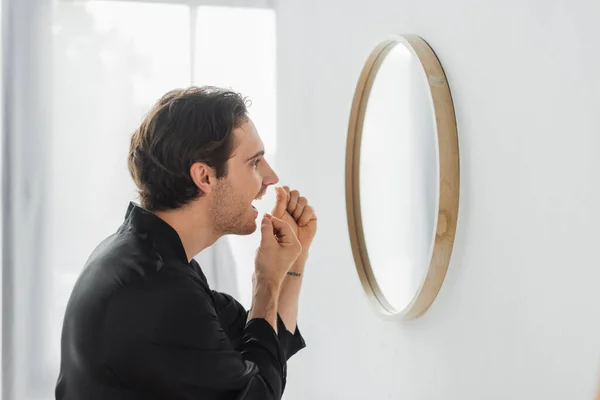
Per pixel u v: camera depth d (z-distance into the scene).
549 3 0.91
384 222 1.46
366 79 1.56
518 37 0.99
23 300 2.23
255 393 0.98
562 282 0.90
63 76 2.26
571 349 0.88
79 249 2.28
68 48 2.26
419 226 1.28
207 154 1.03
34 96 2.23
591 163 0.83
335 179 1.92
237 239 2.36
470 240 1.13
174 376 0.95
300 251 1.14
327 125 2.00
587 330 0.85
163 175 1.03
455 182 1.17
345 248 1.83
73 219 2.27
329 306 1.98
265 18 2.38
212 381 0.96
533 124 0.95
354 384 1.77
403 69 1.36
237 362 0.98
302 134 2.25
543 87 0.93
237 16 2.36
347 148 1.64
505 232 1.03
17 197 2.22
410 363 1.40
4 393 2.22
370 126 1.54
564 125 0.88
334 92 1.93
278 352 1.06
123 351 0.95
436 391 1.28
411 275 1.33
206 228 1.08
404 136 1.35
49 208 2.25
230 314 1.28
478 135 1.10
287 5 2.32
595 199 0.83
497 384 1.06
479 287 1.11
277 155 2.38
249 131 1.08
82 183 2.28
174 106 1.04
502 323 1.04
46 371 2.25
